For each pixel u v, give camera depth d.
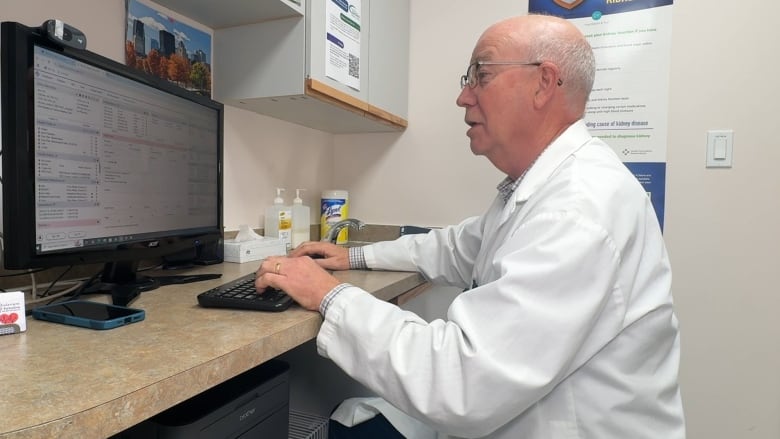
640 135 1.64
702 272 1.59
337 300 0.80
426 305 1.93
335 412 1.43
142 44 1.19
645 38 1.63
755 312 1.54
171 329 0.69
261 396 0.85
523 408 0.68
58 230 0.76
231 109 1.51
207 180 1.21
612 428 0.76
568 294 0.67
